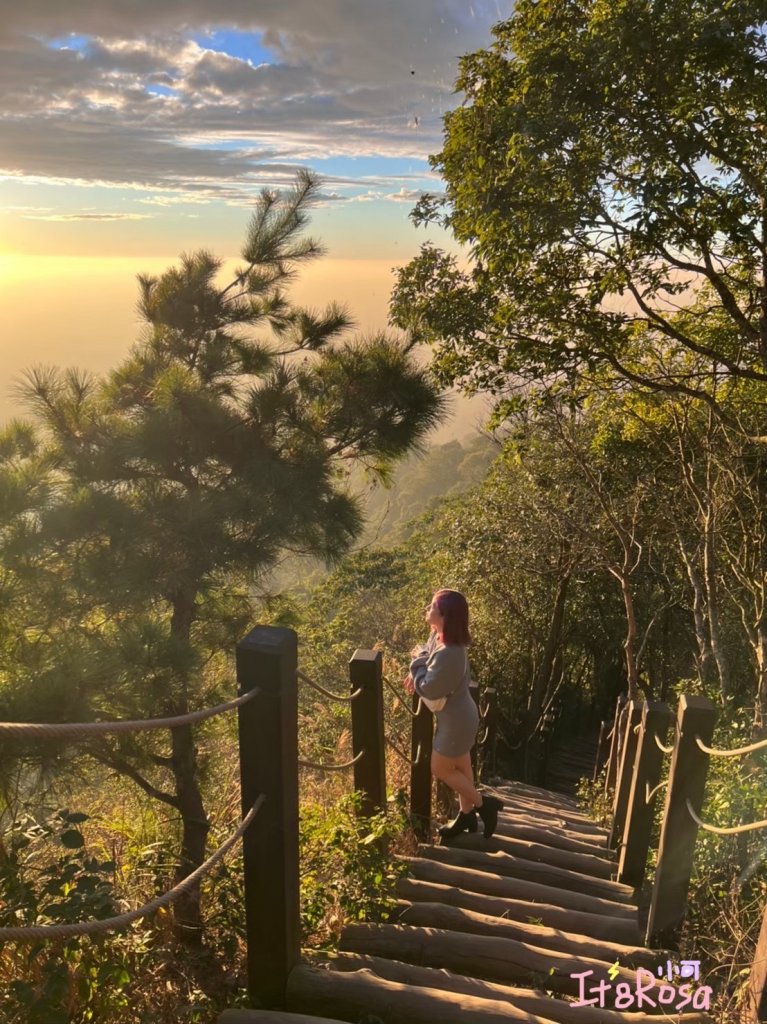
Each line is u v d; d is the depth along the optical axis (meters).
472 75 9.21
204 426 5.55
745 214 8.39
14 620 4.92
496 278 9.78
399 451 6.45
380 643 17.17
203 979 3.38
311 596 29.02
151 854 4.05
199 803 5.58
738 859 4.74
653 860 5.67
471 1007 2.82
